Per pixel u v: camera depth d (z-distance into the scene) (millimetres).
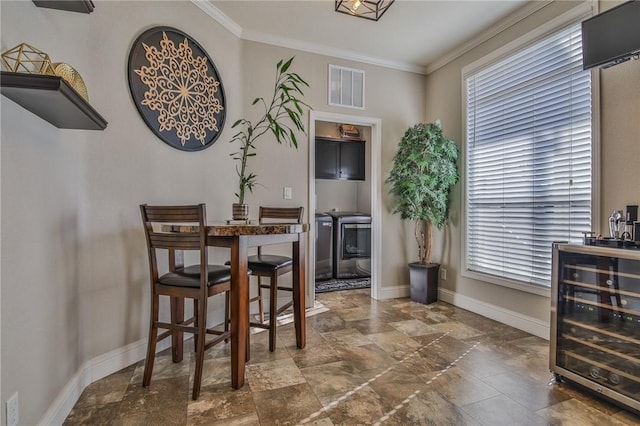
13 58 1319
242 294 1914
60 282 1652
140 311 2275
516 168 2957
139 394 1824
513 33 2961
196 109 2689
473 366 2178
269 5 2789
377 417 1634
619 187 2174
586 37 2158
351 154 5246
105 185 2045
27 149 1374
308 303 3521
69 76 1531
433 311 3381
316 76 3527
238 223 2189
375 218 3885
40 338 1454
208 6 2777
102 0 2021
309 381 1969
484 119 3293
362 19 2992
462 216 3510
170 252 2223
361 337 2668
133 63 2221
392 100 3896
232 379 1878
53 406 1540
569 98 2516
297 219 2824
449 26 3104
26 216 1363
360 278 4871
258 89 3299
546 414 1672
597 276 1885
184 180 2596
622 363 1764
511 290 2957
